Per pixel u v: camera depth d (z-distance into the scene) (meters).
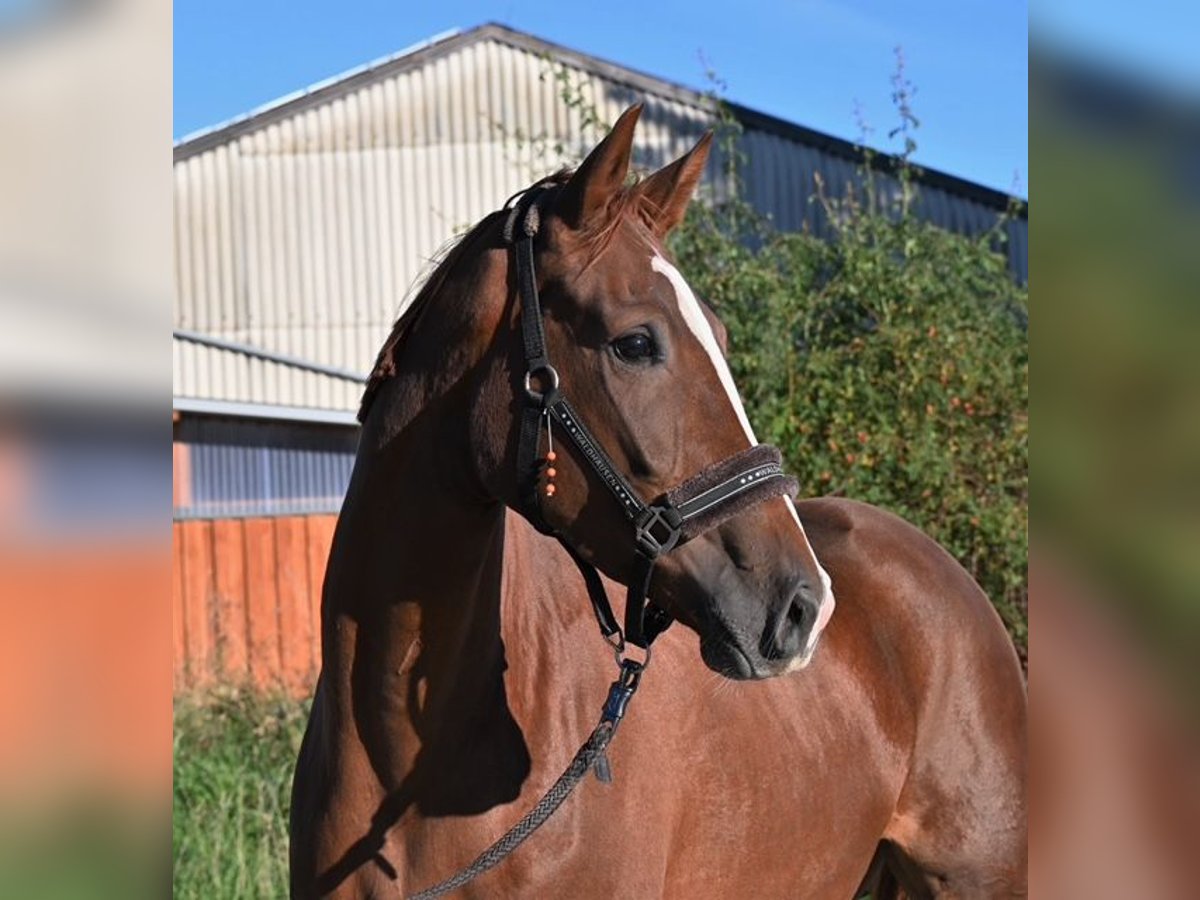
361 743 2.06
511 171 15.76
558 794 2.04
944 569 3.26
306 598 9.82
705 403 1.91
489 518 2.01
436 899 2.04
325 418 11.13
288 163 15.95
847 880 2.85
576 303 1.92
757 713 2.55
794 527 1.92
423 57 15.82
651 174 2.26
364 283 15.85
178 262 15.90
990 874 3.08
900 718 2.95
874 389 6.66
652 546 1.88
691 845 2.36
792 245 7.34
